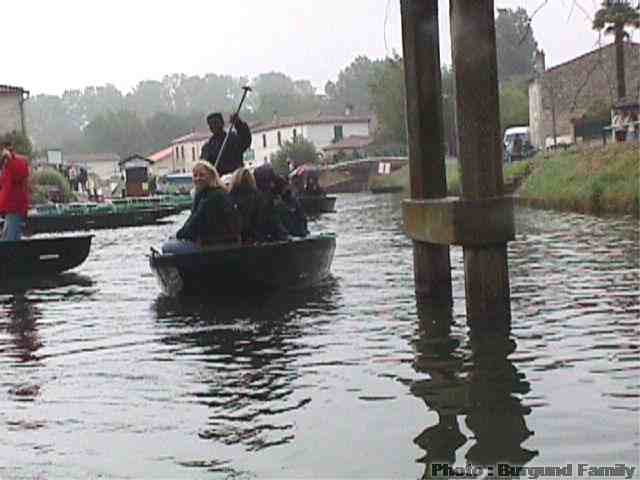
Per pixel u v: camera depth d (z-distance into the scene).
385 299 8.82
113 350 7.13
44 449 4.70
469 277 6.91
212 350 6.91
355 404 5.21
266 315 8.33
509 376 5.59
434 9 7.96
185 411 5.27
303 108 121.75
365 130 86.44
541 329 6.87
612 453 4.22
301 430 4.80
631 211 20.34
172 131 116.31
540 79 52.56
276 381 5.83
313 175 31.62
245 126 11.66
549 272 10.22
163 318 8.53
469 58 6.55
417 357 6.23
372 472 4.16
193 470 4.30
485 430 4.62
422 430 4.68
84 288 11.47
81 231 27.41
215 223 9.57
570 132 51.19
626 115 35.72
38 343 7.61
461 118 6.64
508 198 6.70
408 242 15.82
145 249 18.39
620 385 5.29
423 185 8.02
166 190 57.28
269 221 9.94
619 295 8.33
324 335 7.20
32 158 44.53
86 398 5.66
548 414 4.82
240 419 5.05
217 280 9.36
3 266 12.45
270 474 4.21
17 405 5.56
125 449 4.65
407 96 8.09
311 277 10.23
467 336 6.73
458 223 6.74
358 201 40.81
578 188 23.42
